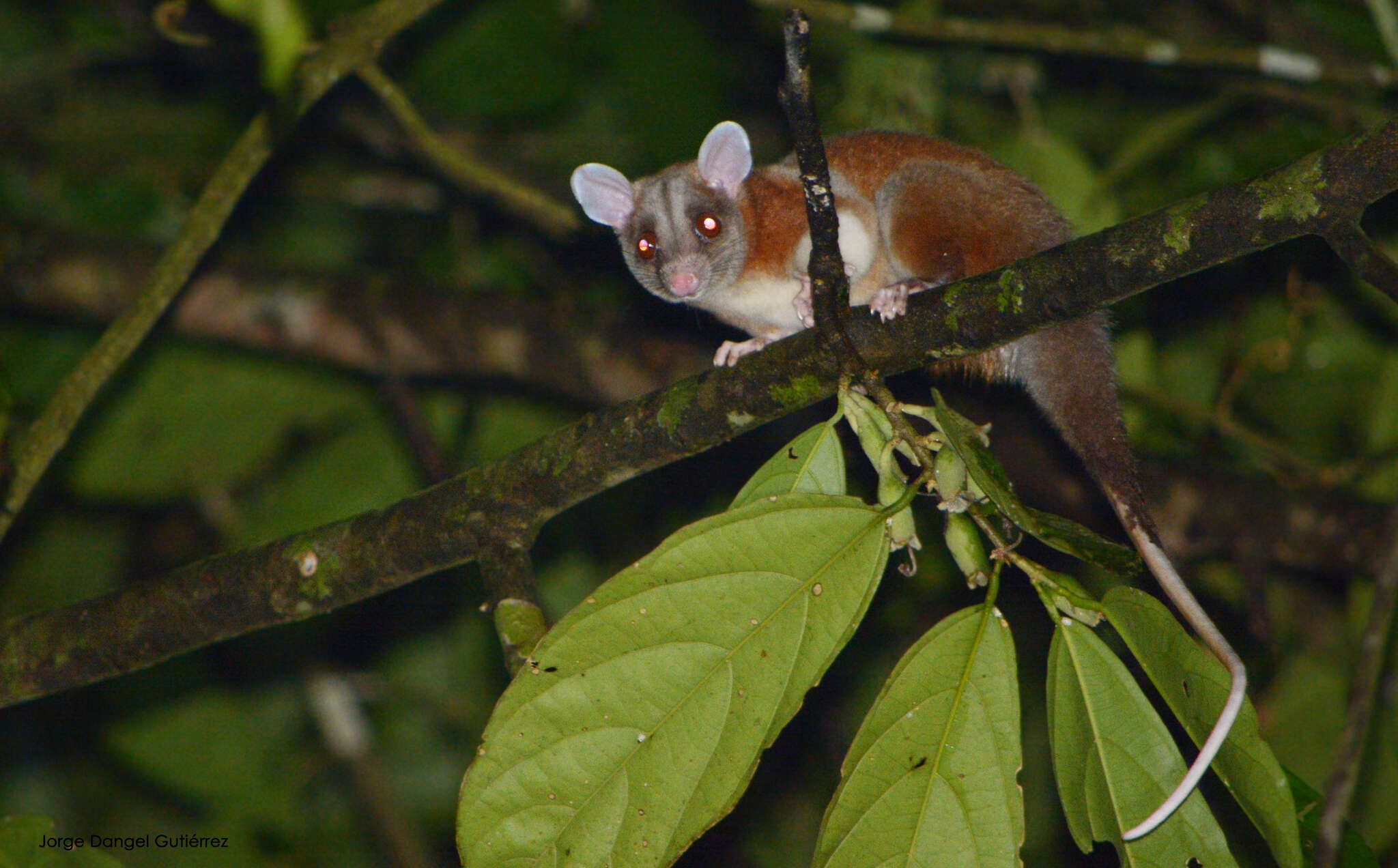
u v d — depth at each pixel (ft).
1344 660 32.96
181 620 22.58
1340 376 36.83
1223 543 32.71
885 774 13.99
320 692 37.70
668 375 35.14
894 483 15.23
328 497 35.94
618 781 14.44
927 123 34.71
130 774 37.19
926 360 18.33
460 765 38.47
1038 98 38.22
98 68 40.68
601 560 38.11
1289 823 13.82
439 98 39.32
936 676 14.21
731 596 14.55
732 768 14.33
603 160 39.88
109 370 25.16
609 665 14.52
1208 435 36.70
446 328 35.40
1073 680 14.35
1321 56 37.06
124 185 40.68
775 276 27.48
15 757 36.96
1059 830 32.89
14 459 24.80
